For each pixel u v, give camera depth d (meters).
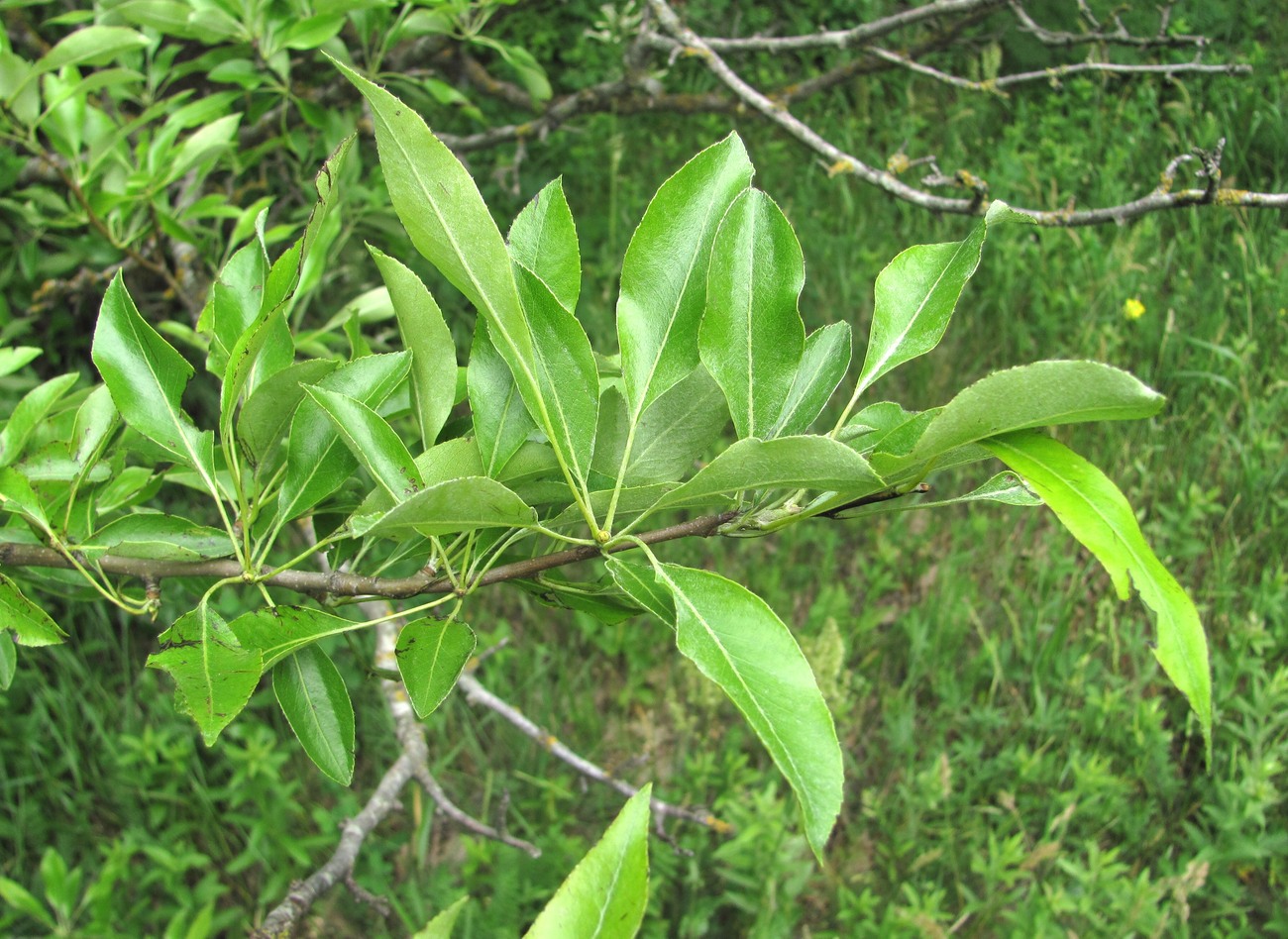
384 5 0.88
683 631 0.37
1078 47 1.75
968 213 0.74
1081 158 1.60
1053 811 1.11
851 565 1.40
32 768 1.19
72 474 0.50
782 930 1.01
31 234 1.02
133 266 1.08
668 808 0.83
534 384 0.39
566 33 1.89
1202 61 1.70
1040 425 0.36
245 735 1.11
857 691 1.25
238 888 1.20
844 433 0.41
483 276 0.39
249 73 0.92
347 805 1.19
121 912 1.13
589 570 1.31
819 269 1.55
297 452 0.45
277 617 0.42
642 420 0.43
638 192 1.66
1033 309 1.45
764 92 1.77
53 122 0.79
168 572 0.47
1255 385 1.37
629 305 0.41
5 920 0.93
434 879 1.12
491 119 1.67
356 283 1.34
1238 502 1.33
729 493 0.40
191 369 0.46
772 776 1.13
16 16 1.08
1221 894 1.10
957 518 1.40
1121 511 0.35
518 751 1.23
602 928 0.34
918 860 1.05
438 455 0.42
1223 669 1.17
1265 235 1.50
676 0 1.19
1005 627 1.32
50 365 1.28
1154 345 1.41
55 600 1.25
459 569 0.45
